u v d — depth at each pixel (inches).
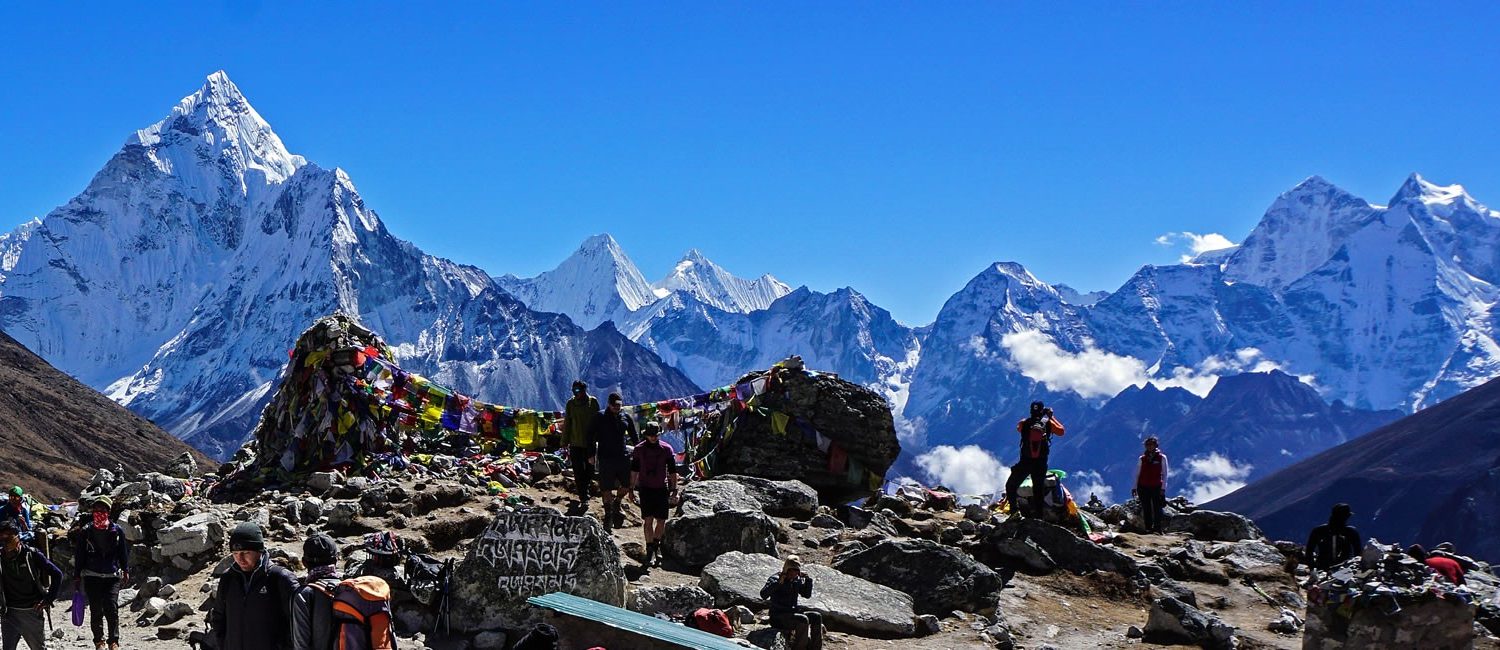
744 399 1151.6
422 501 911.7
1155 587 861.2
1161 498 1095.6
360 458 1049.5
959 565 790.5
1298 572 941.8
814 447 1131.9
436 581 665.6
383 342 1145.4
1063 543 895.1
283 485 1021.8
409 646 641.0
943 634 735.7
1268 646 753.0
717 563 773.9
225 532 814.5
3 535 605.0
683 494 952.9
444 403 1123.9
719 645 580.7
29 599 605.3
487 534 672.4
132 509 895.1
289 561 764.0
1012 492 1006.4
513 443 1137.4
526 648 470.0
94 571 645.3
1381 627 659.4
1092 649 737.0
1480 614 786.2
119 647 659.4
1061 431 1006.4
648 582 778.8
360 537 841.5
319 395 1056.2
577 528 675.4
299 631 454.9
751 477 1013.2
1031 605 815.1
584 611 613.0
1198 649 737.6
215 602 465.7
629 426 941.2
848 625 727.1
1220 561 952.9
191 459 1222.3
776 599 662.5
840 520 984.9
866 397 1157.7
